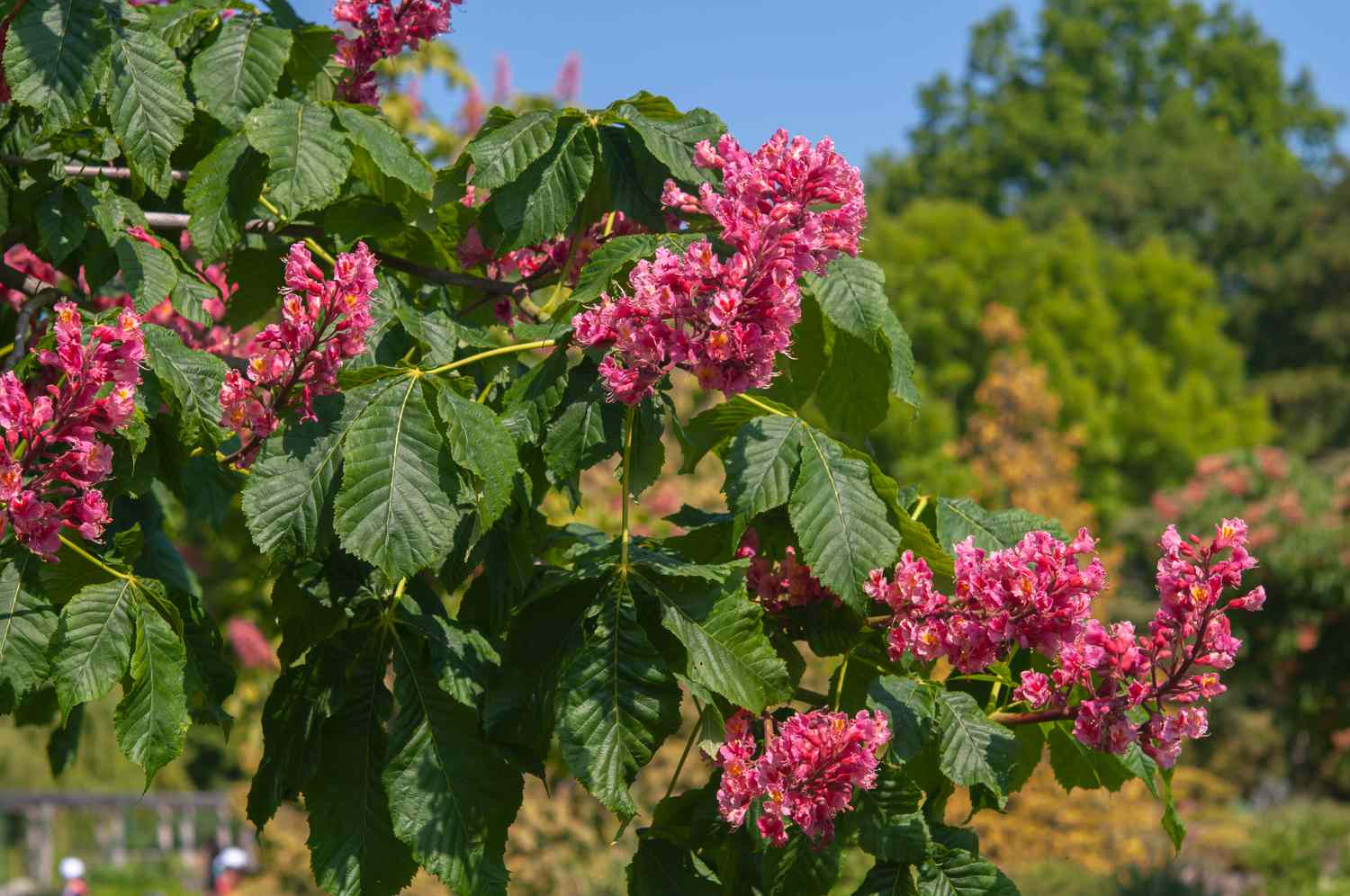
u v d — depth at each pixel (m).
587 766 2.63
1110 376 34.22
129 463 2.91
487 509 2.74
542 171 3.16
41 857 31.56
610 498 8.97
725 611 2.73
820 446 2.88
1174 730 2.76
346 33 3.77
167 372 2.93
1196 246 44.53
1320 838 16.31
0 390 2.44
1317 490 17.02
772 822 2.72
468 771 2.71
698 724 3.03
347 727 2.77
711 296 2.59
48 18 3.01
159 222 3.52
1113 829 13.87
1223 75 54.91
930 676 3.10
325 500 2.67
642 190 3.26
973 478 25.97
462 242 3.71
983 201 49.44
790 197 2.72
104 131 3.29
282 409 2.72
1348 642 16.42
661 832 3.02
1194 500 17.81
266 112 3.17
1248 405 35.69
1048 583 2.75
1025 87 52.94
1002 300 34.47
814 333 3.24
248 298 3.79
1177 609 2.75
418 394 2.71
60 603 2.79
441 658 2.78
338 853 2.71
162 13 3.50
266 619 5.56
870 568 2.77
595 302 2.97
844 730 2.70
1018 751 3.04
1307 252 42.66
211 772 32.56
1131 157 48.22
